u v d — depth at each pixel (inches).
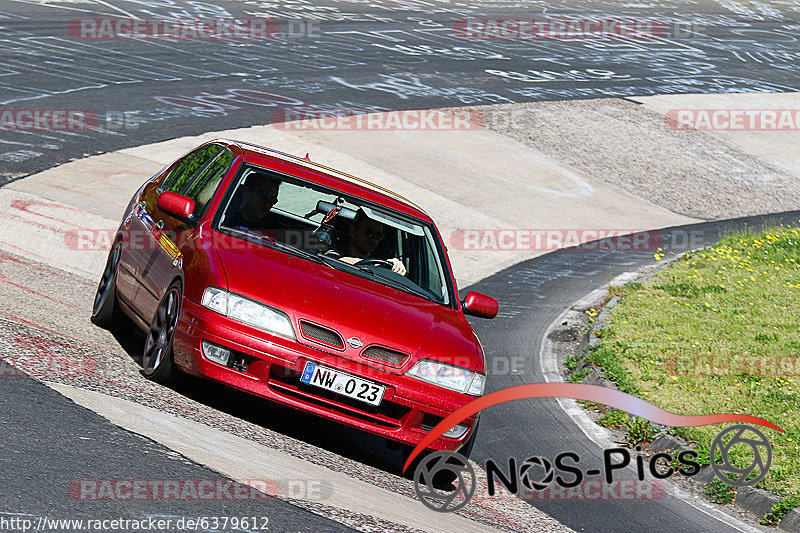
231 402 447.2
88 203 885.8
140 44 1727.4
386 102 1599.4
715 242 1213.7
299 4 2516.0
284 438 416.5
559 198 1316.4
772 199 1520.7
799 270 1029.2
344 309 424.2
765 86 2300.7
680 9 3435.0
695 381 666.2
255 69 1680.6
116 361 461.1
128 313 506.6
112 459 323.9
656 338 768.3
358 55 1964.8
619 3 3422.7
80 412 362.6
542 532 406.6
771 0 3907.5
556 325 832.3
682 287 938.7
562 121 1676.9
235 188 486.9
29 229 768.9
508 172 1373.0
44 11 1911.9
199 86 1483.8
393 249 499.8
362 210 504.1
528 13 2947.8
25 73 1364.4
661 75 2257.6
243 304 407.2
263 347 400.8
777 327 813.9
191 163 556.7
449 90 1768.0
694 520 474.9
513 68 2078.0
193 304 410.9
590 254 1101.1
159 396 417.4
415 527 334.6
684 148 1675.7
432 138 1440.7
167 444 351.6
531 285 952.9
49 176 940.0
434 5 2854.3
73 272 685.3
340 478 377.7
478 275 971.3
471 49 2234.3
